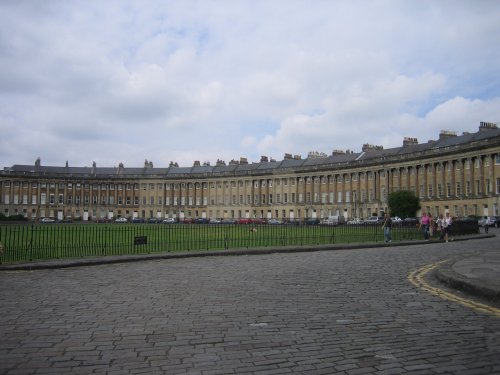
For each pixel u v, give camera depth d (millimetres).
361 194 107750
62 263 20094
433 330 8867
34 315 10352
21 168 149625
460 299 11883
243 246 31797
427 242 36719
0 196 141375
